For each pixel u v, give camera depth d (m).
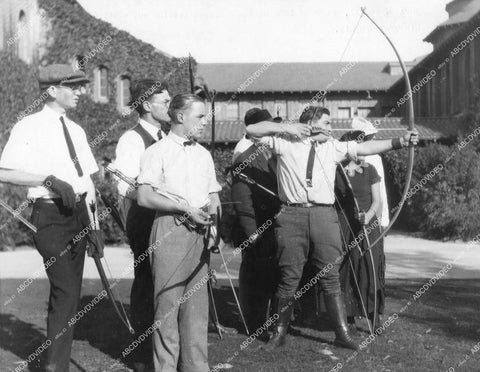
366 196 6.22
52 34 25.91
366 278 6.11
